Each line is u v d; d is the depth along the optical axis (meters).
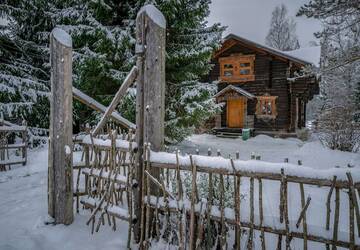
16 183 5.82
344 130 10.68
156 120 3.05
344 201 4.79
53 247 3.07
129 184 3.12
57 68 3.46
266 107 18.25
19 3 10.68
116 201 3.55
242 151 11.80
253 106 18.55
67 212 3.53
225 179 3.49
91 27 7.90
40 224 3.55
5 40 10.43
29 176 6.42
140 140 3.13
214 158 2.60
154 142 3.06
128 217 3.11
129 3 8.60
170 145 11.12
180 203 2.75
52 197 3.64
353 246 2.09
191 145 12.93
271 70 17.92
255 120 18.50
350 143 10.54
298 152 10.85
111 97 8.23
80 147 8.95
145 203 3.02
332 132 10.89
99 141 3.64
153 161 2.94
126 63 7.90
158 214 3.01
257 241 3.15
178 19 8.34
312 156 9.83
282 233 2.32
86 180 3.85
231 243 2.82
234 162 2.49
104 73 8.02
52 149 3.57
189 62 9.05
